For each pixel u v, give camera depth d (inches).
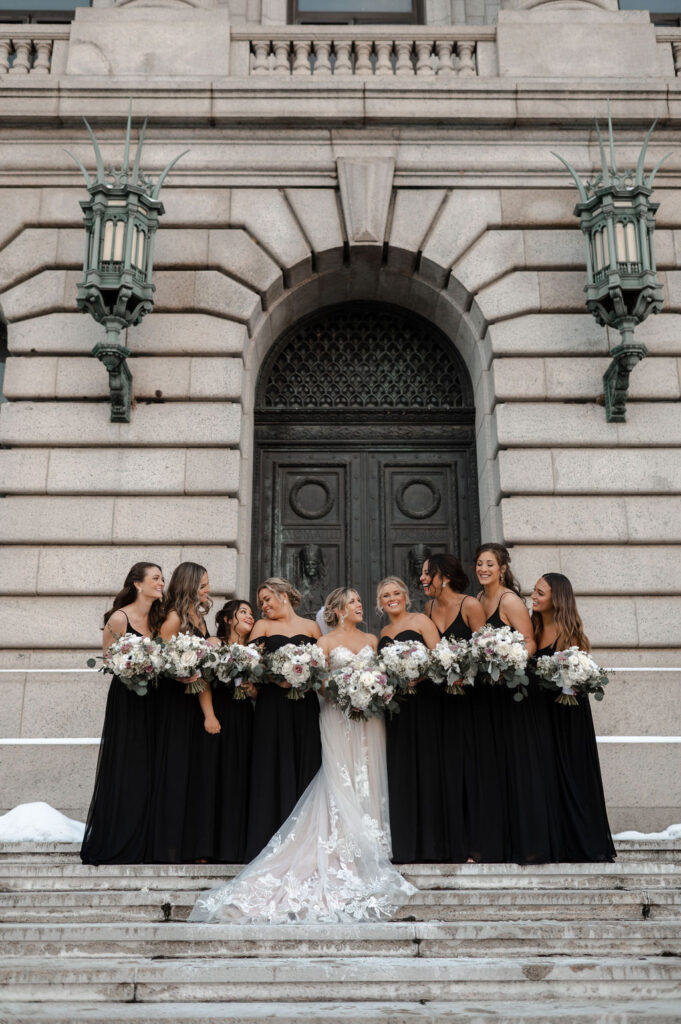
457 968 184.7
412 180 443.8
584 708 267.7
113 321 389.1
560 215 440.8
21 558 396.5
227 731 266.8
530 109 444.8
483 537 433.7
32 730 376.5
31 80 440.5
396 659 250.1
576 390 420.8
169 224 437.7
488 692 264.4
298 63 460.4
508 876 240.2
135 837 257.9
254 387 451.5
